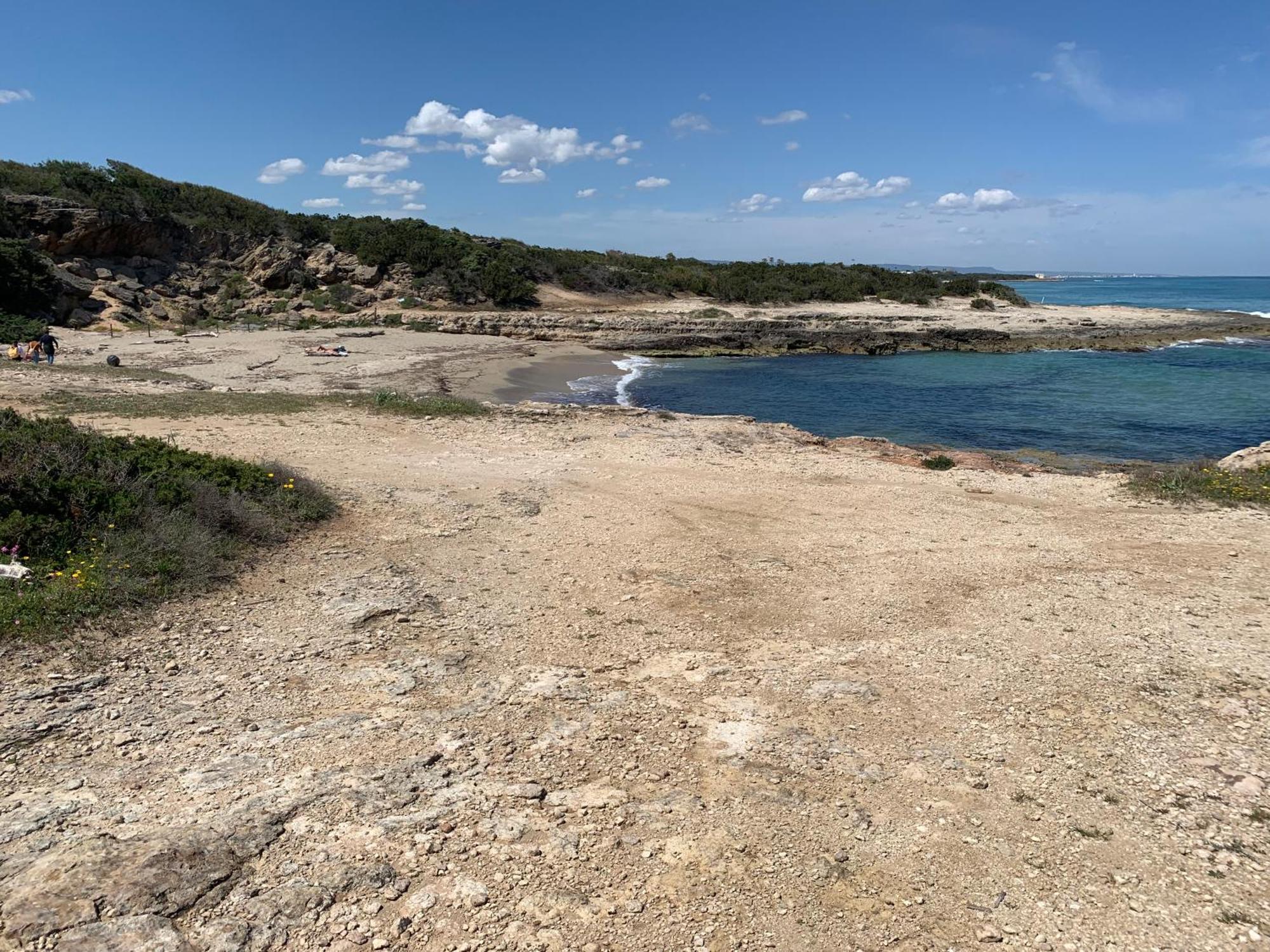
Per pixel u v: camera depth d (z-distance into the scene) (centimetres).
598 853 401
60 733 471
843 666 646
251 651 606
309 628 655
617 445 1628
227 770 448
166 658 580
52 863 350
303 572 781
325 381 2359
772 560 918
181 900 339
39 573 651
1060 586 848
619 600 775
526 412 1972
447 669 603
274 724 505
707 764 494
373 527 948
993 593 823
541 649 655
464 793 442
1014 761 509
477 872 379
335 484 1124
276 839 389
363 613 689
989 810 457
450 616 709
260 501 926
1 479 723
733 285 5606
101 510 763
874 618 752
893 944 354
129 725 489
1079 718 564
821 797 463
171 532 750
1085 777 491
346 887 361
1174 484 1336
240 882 357
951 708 579
